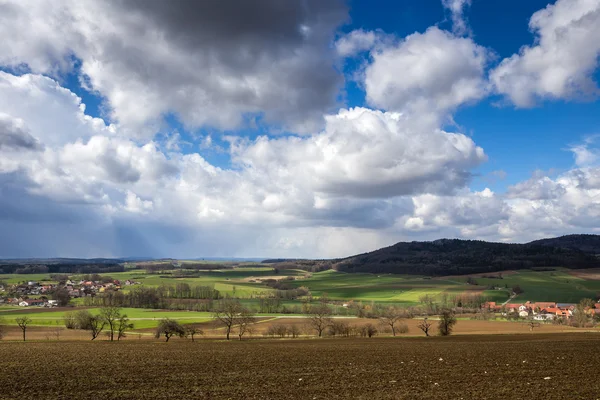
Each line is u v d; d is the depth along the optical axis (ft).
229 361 151.64
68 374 123.13
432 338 276.62
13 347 210.38
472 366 133.59
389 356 164.14
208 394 96.53
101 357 164.04
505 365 134.21
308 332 334.03
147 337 309.01
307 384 107.24
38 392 99.09
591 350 172.14
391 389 99.81
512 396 90.63
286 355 169.99
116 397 94.02
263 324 385.09
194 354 174.70
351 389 100.48
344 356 165.48
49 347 210.59
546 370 123.13
